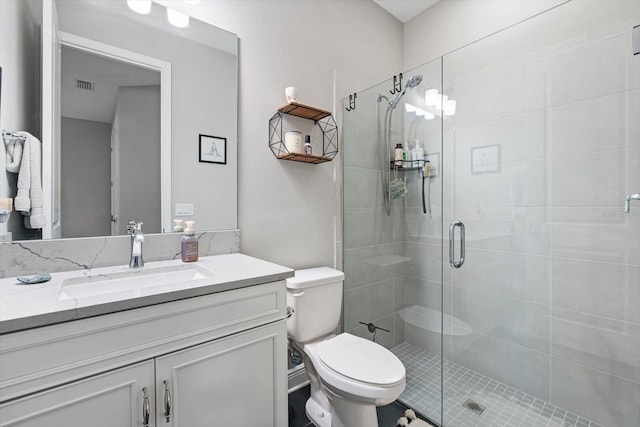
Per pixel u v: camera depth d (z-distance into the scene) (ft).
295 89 5.54
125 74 4.18
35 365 2.20
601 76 4.73
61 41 3.74
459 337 5.98
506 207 5.69
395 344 6.61
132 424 2.63
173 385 2.85
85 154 3.90
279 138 5.70
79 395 2.38
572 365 5.10
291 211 5.93
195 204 4.74
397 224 6.61
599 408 4.86
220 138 4.97
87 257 3.82
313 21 6.23
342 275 5.49
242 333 3.34
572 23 5.01
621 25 4.54
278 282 3.68
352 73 6.98
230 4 5.10
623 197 4.58
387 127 6.61
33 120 3.56
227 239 5.00
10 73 3.44
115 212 4.09
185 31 4.66
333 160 6.66
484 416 5.22
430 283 6.26
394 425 5.10
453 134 6.06
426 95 6.17
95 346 2.45
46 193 3.64
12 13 3.45
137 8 4.27
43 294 2.72
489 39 5.96
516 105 5.59
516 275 5.62
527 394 5.54
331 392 4.39
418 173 6.35
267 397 3.58
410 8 7.68
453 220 6.05
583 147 4.91
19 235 3.47
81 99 3.87
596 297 4.87
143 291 2.77
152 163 4.38
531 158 5.43
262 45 5.47
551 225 5.26
